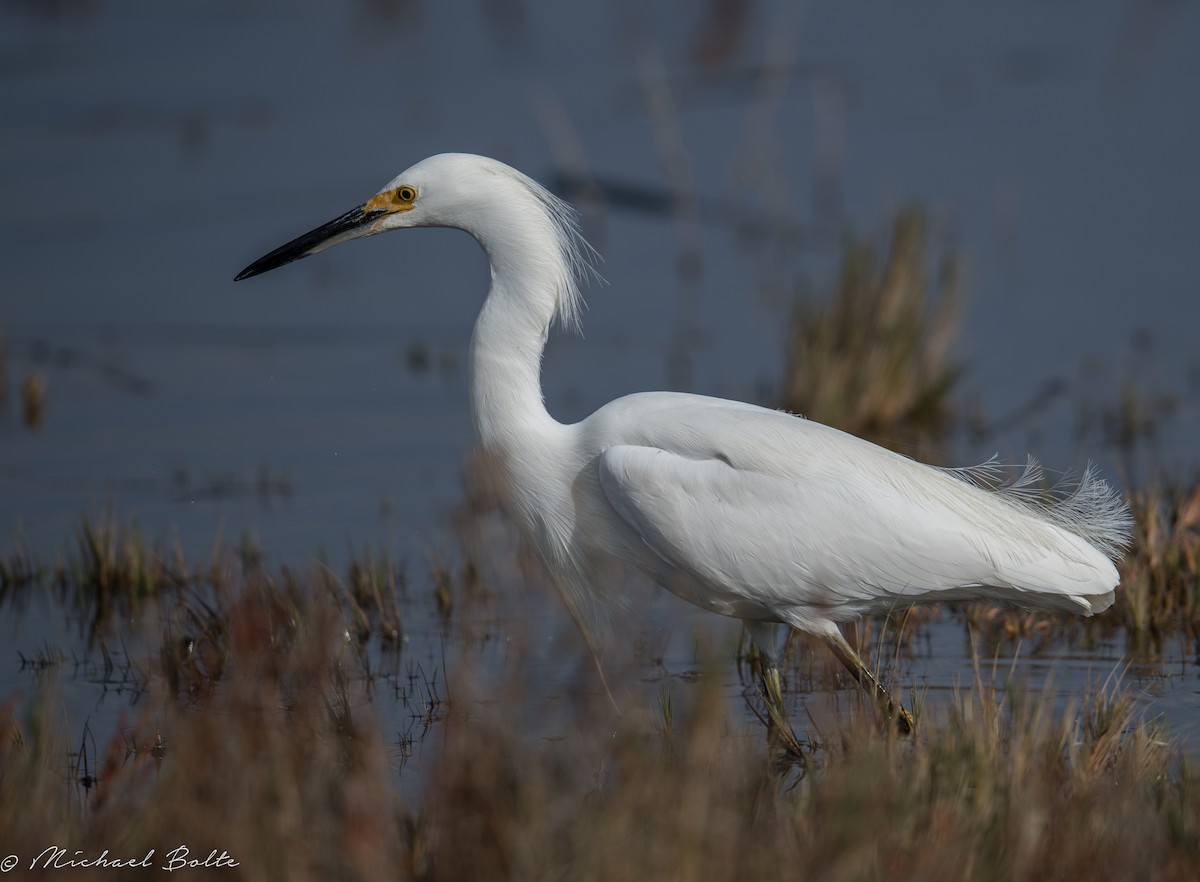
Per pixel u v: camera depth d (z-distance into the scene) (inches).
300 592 398.0
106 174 984.3
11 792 258.4
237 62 1230.3
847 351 621.0
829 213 876.6
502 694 315.0
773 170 933.2
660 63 1177.4
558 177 922.1
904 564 324.5
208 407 652.7
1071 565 326.3
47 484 557.9
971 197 884.6
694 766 244.7
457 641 401.7
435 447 597.9
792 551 325.4
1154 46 1196.5
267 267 372.2
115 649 408.8
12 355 719.7
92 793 300.4
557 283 358.6
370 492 544.1
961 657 390.0
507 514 366.9
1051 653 390.6
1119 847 246.5
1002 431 598.9
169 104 1120.8
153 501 539.8
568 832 242.8
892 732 294.0
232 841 244.4
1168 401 618.8
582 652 337.4
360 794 251.3
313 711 303.7
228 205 922.1
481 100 1097.4
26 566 472.7
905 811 253.4
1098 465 546.9
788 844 243.9
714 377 665.6
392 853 249.0
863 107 1067.9
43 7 1384.1
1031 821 249.3
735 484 327.6
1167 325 716.7
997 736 291.0
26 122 1087.0
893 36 1261.1
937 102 1075.3
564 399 642.2
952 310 642.2
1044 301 754.8
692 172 951.6
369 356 719.7
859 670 333.4
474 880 236.5
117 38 1311.5
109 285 816.3
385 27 1337.4
